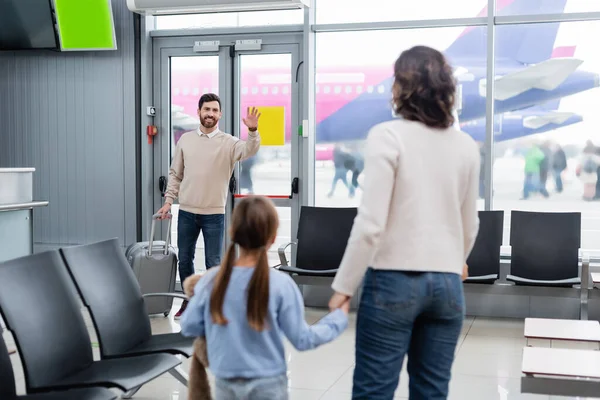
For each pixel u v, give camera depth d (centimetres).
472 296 628
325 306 662
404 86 228
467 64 639
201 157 575
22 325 284
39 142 723
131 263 585
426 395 231
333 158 675
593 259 612
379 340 224
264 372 226
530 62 627
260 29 682
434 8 643
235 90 693
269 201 233
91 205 715
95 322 335
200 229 591
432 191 223
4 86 729
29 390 282
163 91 707
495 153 638
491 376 436
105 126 707
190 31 697
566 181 625
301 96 677
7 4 673
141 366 316
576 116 621
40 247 729
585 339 307
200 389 242
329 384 420
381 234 218
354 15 661
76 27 686
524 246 590
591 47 615
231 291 229
